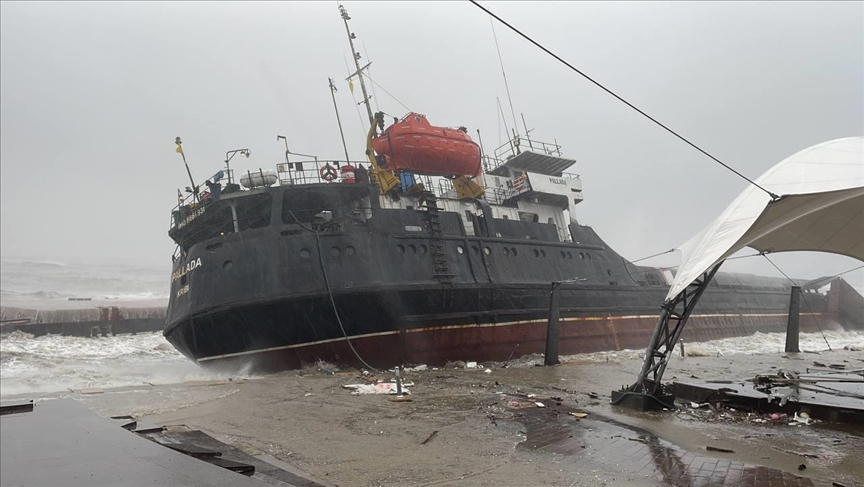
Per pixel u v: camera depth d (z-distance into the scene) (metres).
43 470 5.10
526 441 9.64
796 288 33.19
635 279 35.62
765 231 13.35
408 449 9.12
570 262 30.94
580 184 37.09
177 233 25.31
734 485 6.98
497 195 33.59
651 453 8.73
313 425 11.17
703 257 13.11
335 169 24.44
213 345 21.39
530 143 36.41
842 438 9.96
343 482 7.21
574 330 29.39
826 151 13.09
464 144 27.59
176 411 12.80
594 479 7.30
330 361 21.66
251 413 12.52
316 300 20.94
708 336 39.62
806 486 6.91
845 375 18.42
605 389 16.78
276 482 6.22
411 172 27.36
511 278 26.86
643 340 33.47
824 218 15.19
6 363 26.95
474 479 7.33
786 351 32.78
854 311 55.88
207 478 4.91
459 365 23.86
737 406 12.83
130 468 5.23
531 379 19.19
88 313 43.38
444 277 23.75
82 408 9.16
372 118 28.94
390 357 22.39
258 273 20.81
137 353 35.06
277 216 21.89
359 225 23.33
